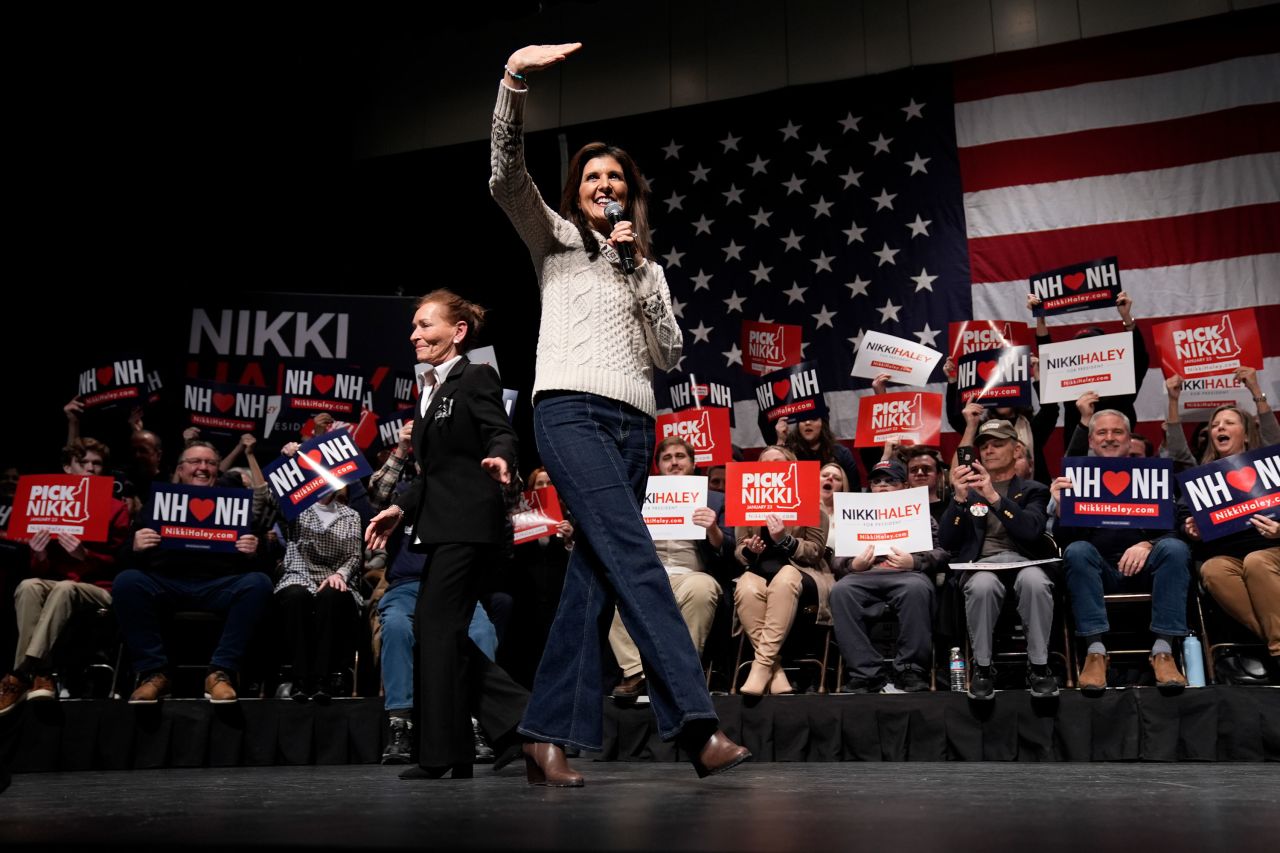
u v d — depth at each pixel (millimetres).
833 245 6965
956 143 6898
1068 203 6590
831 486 5004
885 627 4656
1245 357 5004
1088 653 4004
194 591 4312
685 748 2078
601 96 7785
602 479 2078
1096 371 5172
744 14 7594
